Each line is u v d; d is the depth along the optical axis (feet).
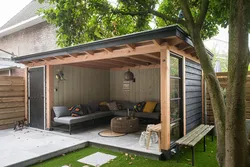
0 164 10.30
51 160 11.95
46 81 18.97
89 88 24.59
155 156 12.01
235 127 6.22
